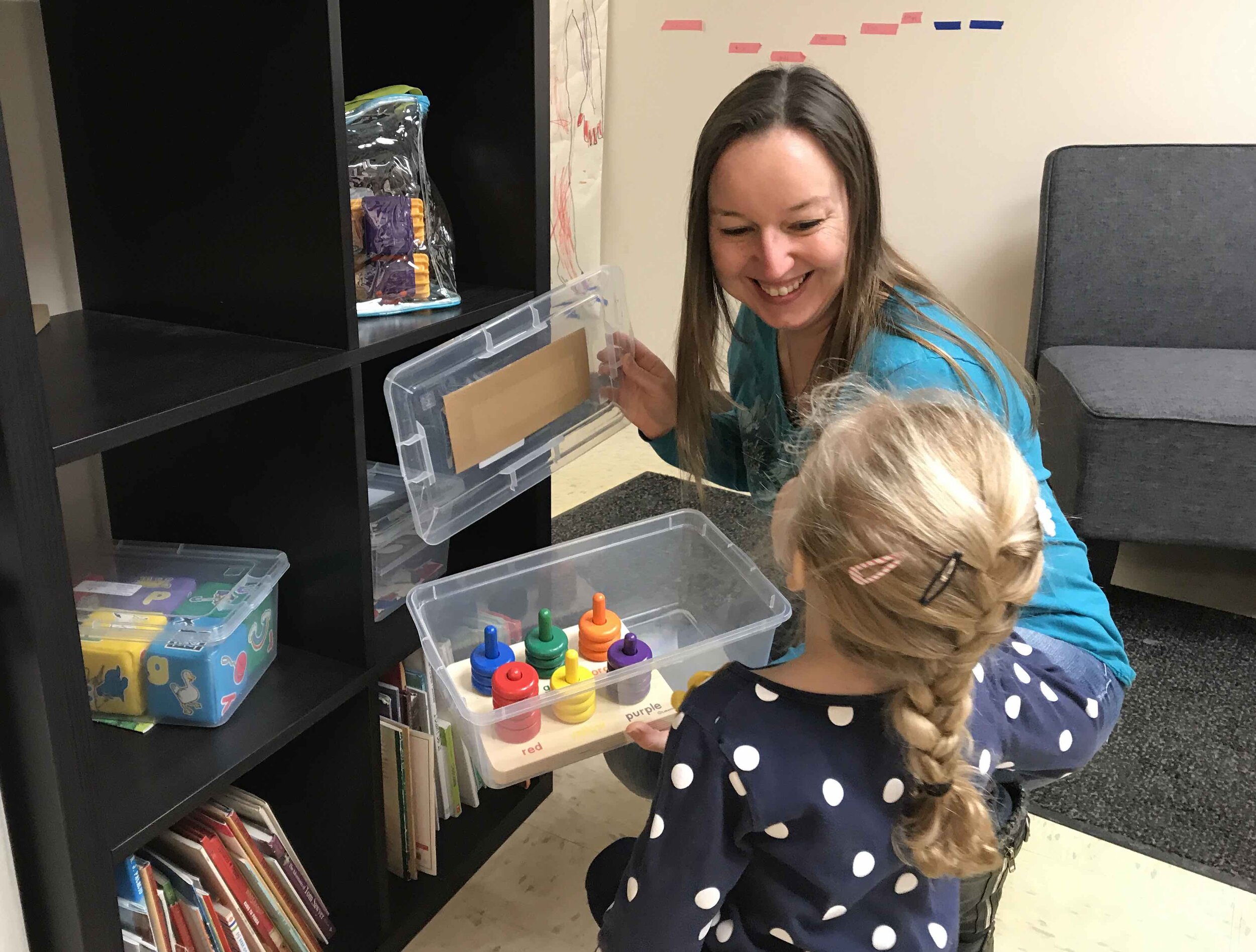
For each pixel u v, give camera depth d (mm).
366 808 1156
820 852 785
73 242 1100
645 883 821
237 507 1101
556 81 2535
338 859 1202
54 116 1093
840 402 961
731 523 2316
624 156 2857
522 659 1203
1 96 1039
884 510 746
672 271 2895
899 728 764
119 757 941
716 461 1507
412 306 1110
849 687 817
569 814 1479
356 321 958
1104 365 1987
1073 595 1148
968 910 1062
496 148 1202
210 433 1077
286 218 940
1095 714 1052
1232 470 1786
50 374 874
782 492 895
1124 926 1299
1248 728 1681
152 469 1132
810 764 780
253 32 890
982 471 769
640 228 2904
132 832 843
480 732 1051
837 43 2490
